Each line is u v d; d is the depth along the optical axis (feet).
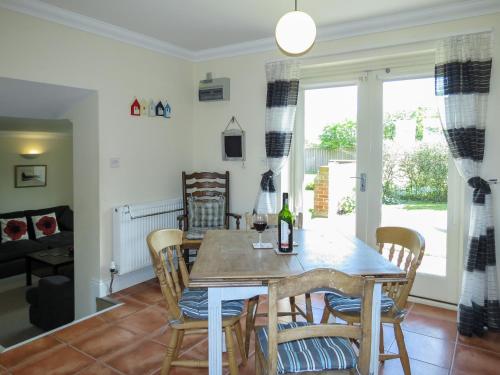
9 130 20.84
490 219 9.17
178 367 7.61
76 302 12.19
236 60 13.41
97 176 11.26
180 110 13.93
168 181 13.58
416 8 9.78
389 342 8.75
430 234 10.90
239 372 7.43
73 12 10.00
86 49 10.68
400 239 7.67
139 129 12.39
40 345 8.43
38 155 22.61
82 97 11.30
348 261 6.37
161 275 6.42
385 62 11.11
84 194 11.66
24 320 13.56
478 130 9.30
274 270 5.85
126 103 11.90
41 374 7.34
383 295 7.45
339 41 11.34
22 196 22.06
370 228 11.74
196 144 14.58
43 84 9.79
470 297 9.02
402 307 6.75
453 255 10.52
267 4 9.58
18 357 7.93
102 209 11.38
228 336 6.54
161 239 7.32
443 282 10.69
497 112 9.27
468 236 9.34
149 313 10.19
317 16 10.34
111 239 11.69
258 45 12.67
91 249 11.60
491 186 9.39
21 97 10.25
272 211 12.44
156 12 10.08
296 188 12.94
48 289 12.42
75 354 8.07
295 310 9.32
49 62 9.80
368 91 11.50
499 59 9.21
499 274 9.37
